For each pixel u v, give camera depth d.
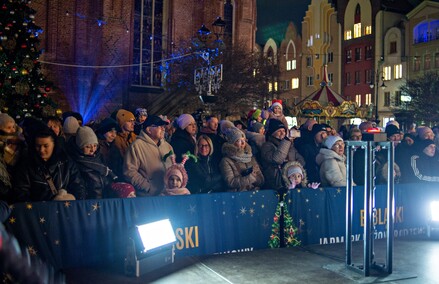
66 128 7.38
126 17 28.62
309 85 61.22
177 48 30.25
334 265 6.00
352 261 6.22
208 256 6.32
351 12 56.38
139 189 6.48
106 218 5.73
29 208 5.33
